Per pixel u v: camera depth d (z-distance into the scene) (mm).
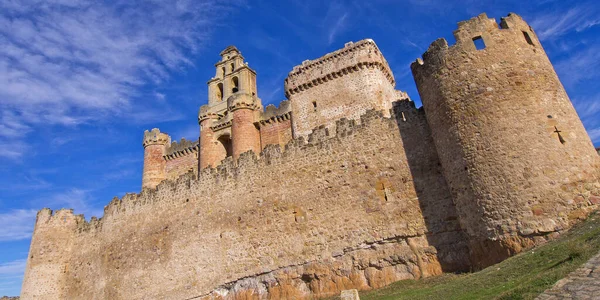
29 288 42062
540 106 19359
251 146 46031
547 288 10852
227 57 61312
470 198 19734
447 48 22000
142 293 33875
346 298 15594
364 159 26734
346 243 25547
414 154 25062
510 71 20125
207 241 31656
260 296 27609
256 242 29094
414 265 23047
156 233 35250
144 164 56625
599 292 9484
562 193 17547
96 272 38844
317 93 44562
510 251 17719
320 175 28047
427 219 23484
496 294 12578
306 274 26156
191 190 34531
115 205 40188
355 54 43625
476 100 20266
